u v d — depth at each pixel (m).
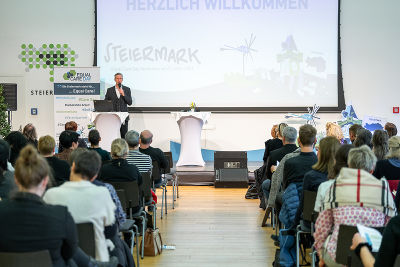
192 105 9.01
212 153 10.55
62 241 2.22
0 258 2.13
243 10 10.38
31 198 2.18
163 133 10.55
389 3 10.42
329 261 2.81
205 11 10.38
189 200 7.57
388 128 5.84
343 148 3.19
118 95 9.41
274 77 10.41
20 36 10.57
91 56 10.57
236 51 10.40
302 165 4.11
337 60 10.38
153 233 4.83
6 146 3.55
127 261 3.50
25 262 2.12
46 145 4.07
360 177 2.80
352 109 10.04
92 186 2.84
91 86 9.34
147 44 10.45
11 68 10.60
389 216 2.77
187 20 10.41
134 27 10.42
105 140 8.22
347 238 2.67
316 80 10.40
